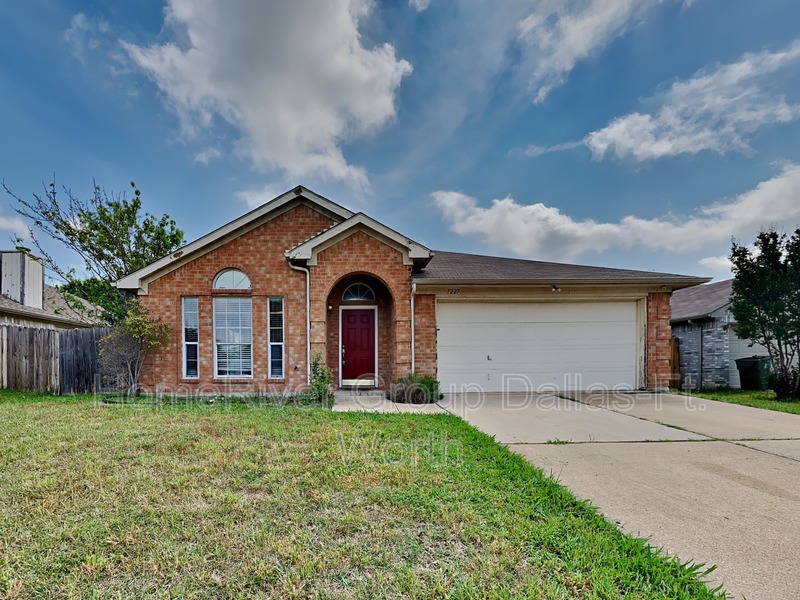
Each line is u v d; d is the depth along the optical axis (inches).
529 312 422.0
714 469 178.2
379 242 396.8
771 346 414.9
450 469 171.2
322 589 93.4
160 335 387.9
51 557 106.2
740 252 418.3
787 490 154.1
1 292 573.0
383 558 105.4
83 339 419.8
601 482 162.6
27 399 365.7
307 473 164.9
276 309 405.7
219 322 400.8
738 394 419.5
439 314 414.6
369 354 441.4
